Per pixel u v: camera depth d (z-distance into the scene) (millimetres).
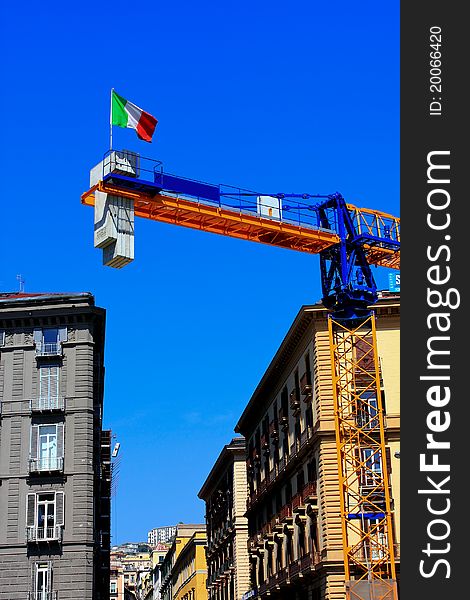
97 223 46781
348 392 54000
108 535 78312
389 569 51500
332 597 51000
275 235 55281
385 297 62562
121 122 46719
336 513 52688
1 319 57875
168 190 49062
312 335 57312
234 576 87750
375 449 53344
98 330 60438
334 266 58781
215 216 51344
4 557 53625
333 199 58062
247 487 83938
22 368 57375
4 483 55125
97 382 59688
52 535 54094
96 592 57812
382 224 59844
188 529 154000
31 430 56188
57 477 55281
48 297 58312
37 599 52844
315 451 55781
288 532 61812
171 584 165875
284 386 65938
